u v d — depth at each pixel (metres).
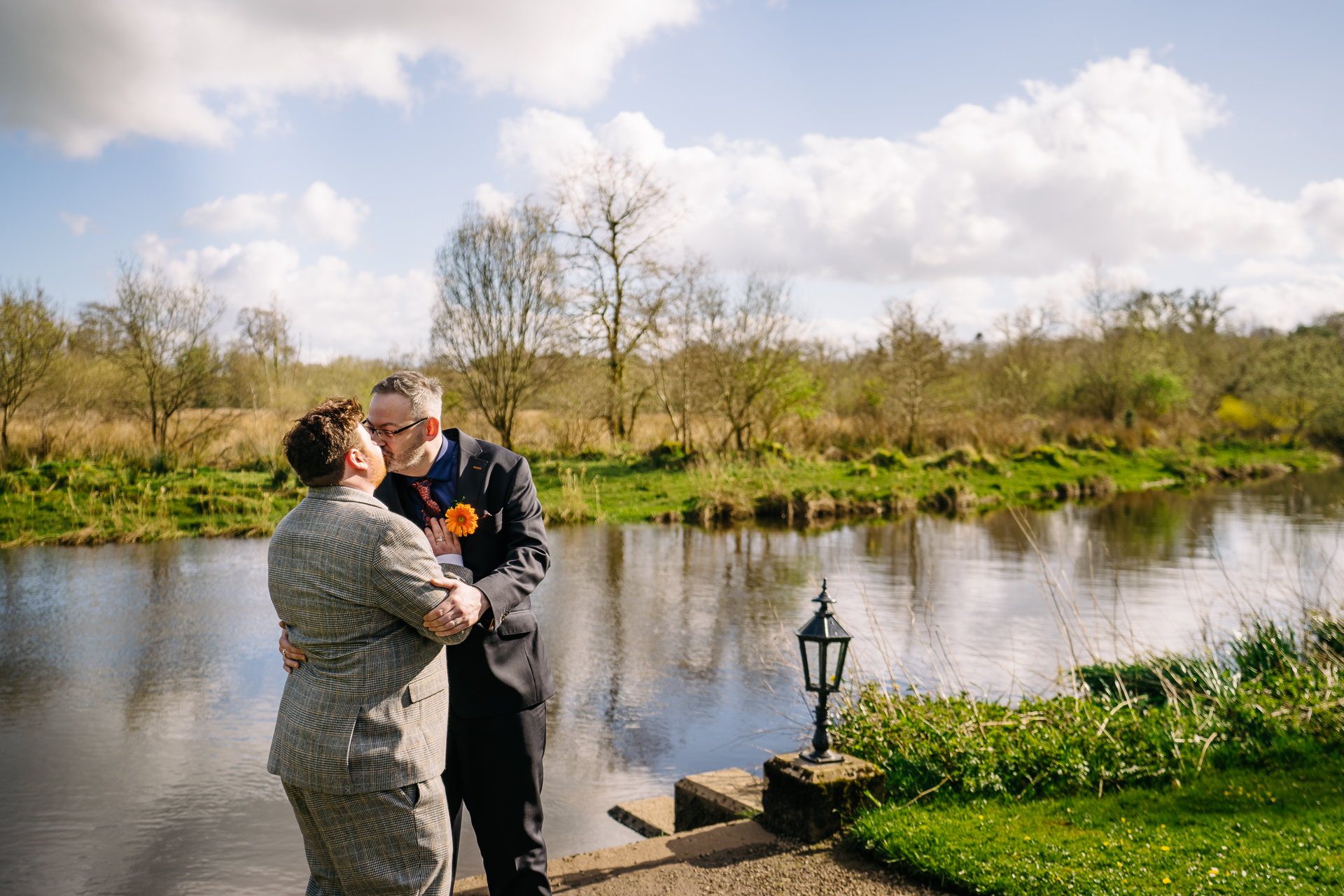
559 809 5.15
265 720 6.57
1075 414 34.09
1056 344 36.22
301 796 2.13
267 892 4.24
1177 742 4.75
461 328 20.12
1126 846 3.59
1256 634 6.83
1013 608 10.01
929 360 25.59
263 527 14.31
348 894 2.15
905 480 20.94
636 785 5.51
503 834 2.69
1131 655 6.96
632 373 23.91
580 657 8.16
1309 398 35.38
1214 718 5.09
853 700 5.71
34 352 17.70
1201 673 5.88
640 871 3.53
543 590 10.87
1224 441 34.34
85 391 19.70
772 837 3.88
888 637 8.72
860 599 10.47
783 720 6.58
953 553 13.58
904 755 4.57
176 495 15.70
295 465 2.21
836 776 3.93
